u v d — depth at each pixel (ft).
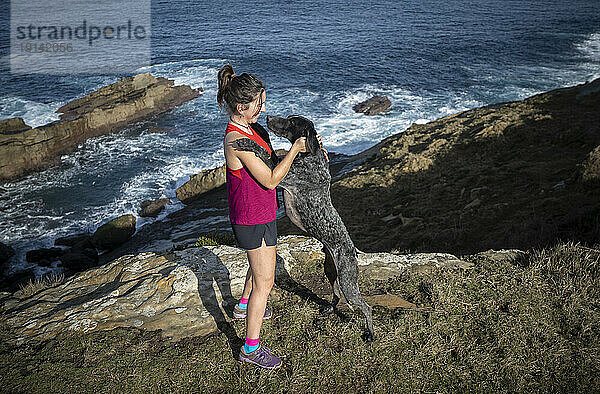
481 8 319.27
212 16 320.09
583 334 12.59
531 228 34.47
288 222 61.36
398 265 16.87
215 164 99.14
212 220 73.77
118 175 94.38
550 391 10.89
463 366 11.50
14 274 63.05
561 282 14.76
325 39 230.27
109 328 12.87
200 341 12.21
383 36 232.73
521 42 206.90
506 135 79.36
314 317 13.26
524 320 13.00
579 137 68.28
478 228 43.55
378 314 13.37
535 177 55.72
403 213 57.00
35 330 13.07
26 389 10.66
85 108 121.60
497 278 15.30
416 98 137.49
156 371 11.09
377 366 11.41
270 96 143.95
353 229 56.65
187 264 15.99
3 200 85.05
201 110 131.03
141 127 119.34
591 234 26.58
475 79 154.40
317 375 11.06
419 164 75.87
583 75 153.17
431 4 347.15
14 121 104.12
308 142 9.59
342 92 145.69
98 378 10.92
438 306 13.69
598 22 248.93
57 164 98.78
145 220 78.84
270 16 313.32
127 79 134.62
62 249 69.56
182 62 189.78
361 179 76.38
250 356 10.99
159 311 13.52
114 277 16.10
